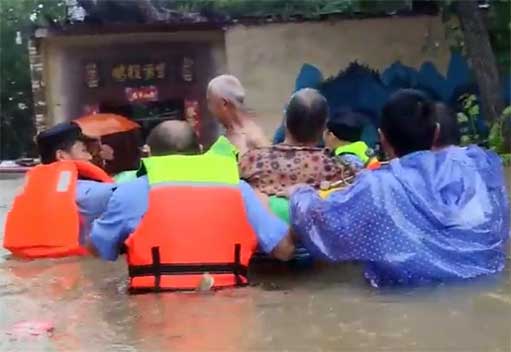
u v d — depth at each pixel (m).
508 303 3.96
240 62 18.28
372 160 4.98
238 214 4.43
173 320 3.80
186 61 18.34
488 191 4.64
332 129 5.79
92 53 18.39
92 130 15.09
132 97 18.45
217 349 3.34
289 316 3.83
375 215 4.33
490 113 16.27
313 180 4.94
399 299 4.10
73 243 5.50
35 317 3.94
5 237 5.54
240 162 5.05
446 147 4.70
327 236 4.38
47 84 18.44
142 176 4.55
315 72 18.33
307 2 18.53
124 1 17.95
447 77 18.22
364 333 3.53
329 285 4.46
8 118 29.28
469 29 16.27
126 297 4.27
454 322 3.66
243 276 4.45
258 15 18.12
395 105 4.61
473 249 4.45
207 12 18.19
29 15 26.06
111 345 3.44
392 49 18.25
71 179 5.61
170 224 4.35
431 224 4.41
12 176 17.42
